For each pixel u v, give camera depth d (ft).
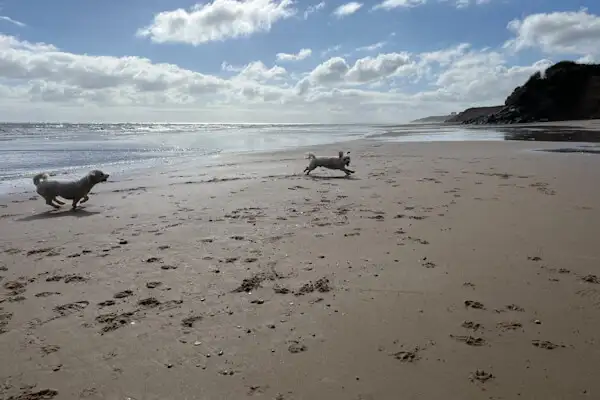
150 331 11.81
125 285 14.90
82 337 11.61
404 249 17.89
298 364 10.12
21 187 37.24
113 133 163.02
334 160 39.09
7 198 32.14
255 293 14.05
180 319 12.44
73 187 27.20
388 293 13.80
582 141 73.82
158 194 31.35
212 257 17.44
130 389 9.40
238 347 10.91
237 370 9.95
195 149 79.92
